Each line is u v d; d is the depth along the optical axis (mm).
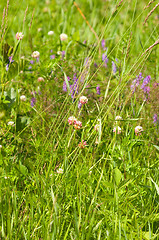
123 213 1586
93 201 1538
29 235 1481
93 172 1671
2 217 1472
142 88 1912
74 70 2057
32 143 1730
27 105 1939
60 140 1705
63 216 1529
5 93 1844
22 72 2021
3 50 1864
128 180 1604
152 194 1623
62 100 1909
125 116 1851
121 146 1692
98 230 1529
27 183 1606
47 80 1992
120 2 1669
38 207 1518
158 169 1693
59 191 1563
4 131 1758
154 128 1857
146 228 1560
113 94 1714
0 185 1537
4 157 1638
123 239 1490
